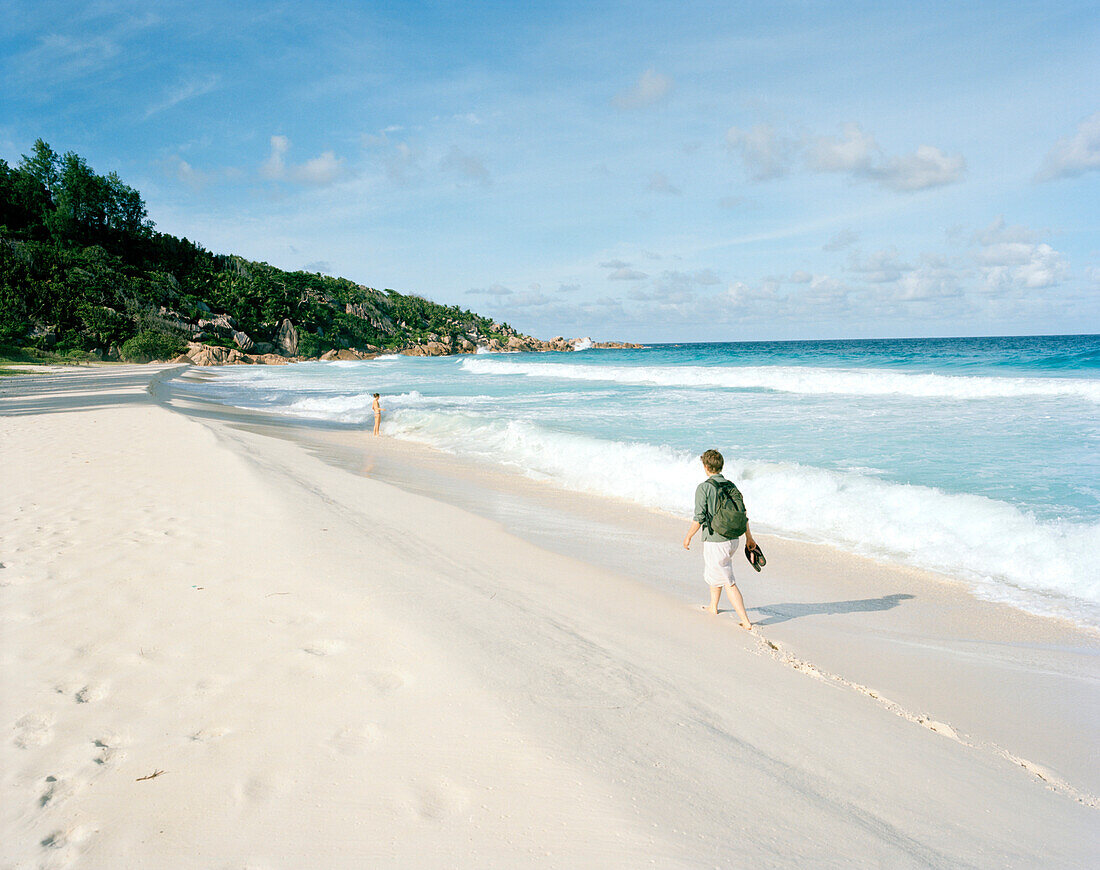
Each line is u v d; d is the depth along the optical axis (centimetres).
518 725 293
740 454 1156
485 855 216
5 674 341
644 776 265
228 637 385
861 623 547
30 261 8481
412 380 4012
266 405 2656
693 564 699
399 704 308
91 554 541
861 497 861
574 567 648
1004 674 453
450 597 466
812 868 224
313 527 638
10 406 2089
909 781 305
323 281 14288
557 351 17162
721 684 385
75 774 259
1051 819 289
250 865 212
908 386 2017
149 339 8288
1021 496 834
